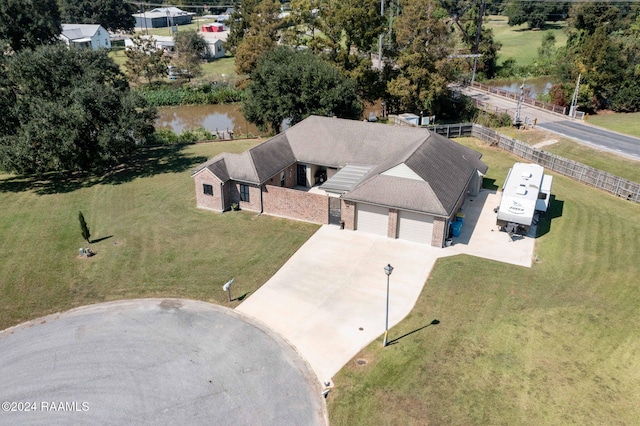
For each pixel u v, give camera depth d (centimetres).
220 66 10231
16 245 3117
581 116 6247
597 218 3466
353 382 1988
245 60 7488
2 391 1950
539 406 1852
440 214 2931
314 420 1811
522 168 3556
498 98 7081
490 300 2522
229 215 3569
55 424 1789
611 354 2127
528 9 13175
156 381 1997
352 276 2758
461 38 9300
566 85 6831
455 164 3584
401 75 6219
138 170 4600
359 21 6059
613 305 2475
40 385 1978
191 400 1898
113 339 2258
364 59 6266
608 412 1820
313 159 3962
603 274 2753
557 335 2252
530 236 3219
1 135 4212
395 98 6556
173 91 8169
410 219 3094
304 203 3406
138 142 5350
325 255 2983
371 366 2073
